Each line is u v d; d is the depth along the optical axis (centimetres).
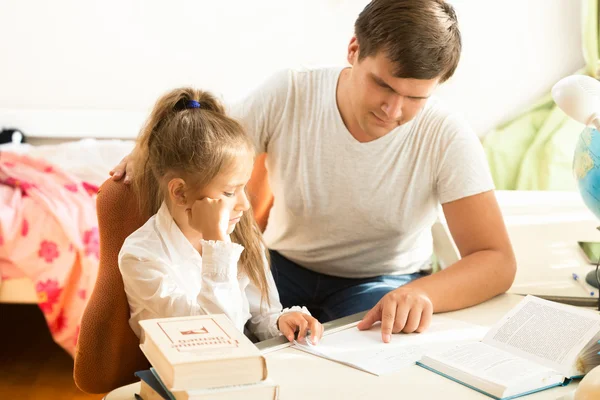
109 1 317
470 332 115
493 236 137
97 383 126
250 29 322
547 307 112
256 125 154
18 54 319
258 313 136
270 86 155
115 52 321
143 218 127
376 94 126
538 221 176
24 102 322
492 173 287
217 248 114
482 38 304
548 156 273
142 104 326
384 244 154
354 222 152
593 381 85
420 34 118
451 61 123
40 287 220
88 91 324
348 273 158
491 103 309
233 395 82
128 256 119
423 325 115
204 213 118
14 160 250
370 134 137
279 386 90
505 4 300
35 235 222
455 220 141
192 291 124
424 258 162
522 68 305
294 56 324
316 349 108
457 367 99
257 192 168
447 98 311
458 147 142
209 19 321
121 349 125
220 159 119
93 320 122
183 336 88
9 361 242
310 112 151
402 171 146
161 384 87
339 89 147
